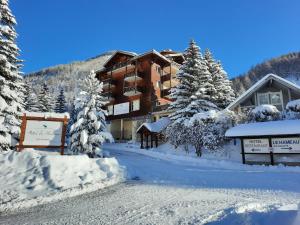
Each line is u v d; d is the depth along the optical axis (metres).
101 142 15.37
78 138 15.49
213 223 4.76
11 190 7.32
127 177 10.58
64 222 5.27
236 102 24.33
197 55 28.86
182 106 27.16
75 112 16.91
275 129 16.30
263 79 23.73
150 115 37.12
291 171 13.78
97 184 8.73
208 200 6.81
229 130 18.36
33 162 9.14
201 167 16.14
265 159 17.91
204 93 26.66
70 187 8.02
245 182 9.98
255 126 17.69
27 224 5.22
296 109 20.00
